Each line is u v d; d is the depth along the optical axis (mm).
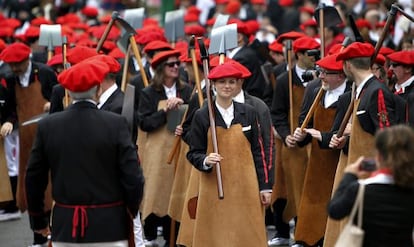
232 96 19953
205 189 20000
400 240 14148
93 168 16594
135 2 48438
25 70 26984
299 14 45125
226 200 19875
